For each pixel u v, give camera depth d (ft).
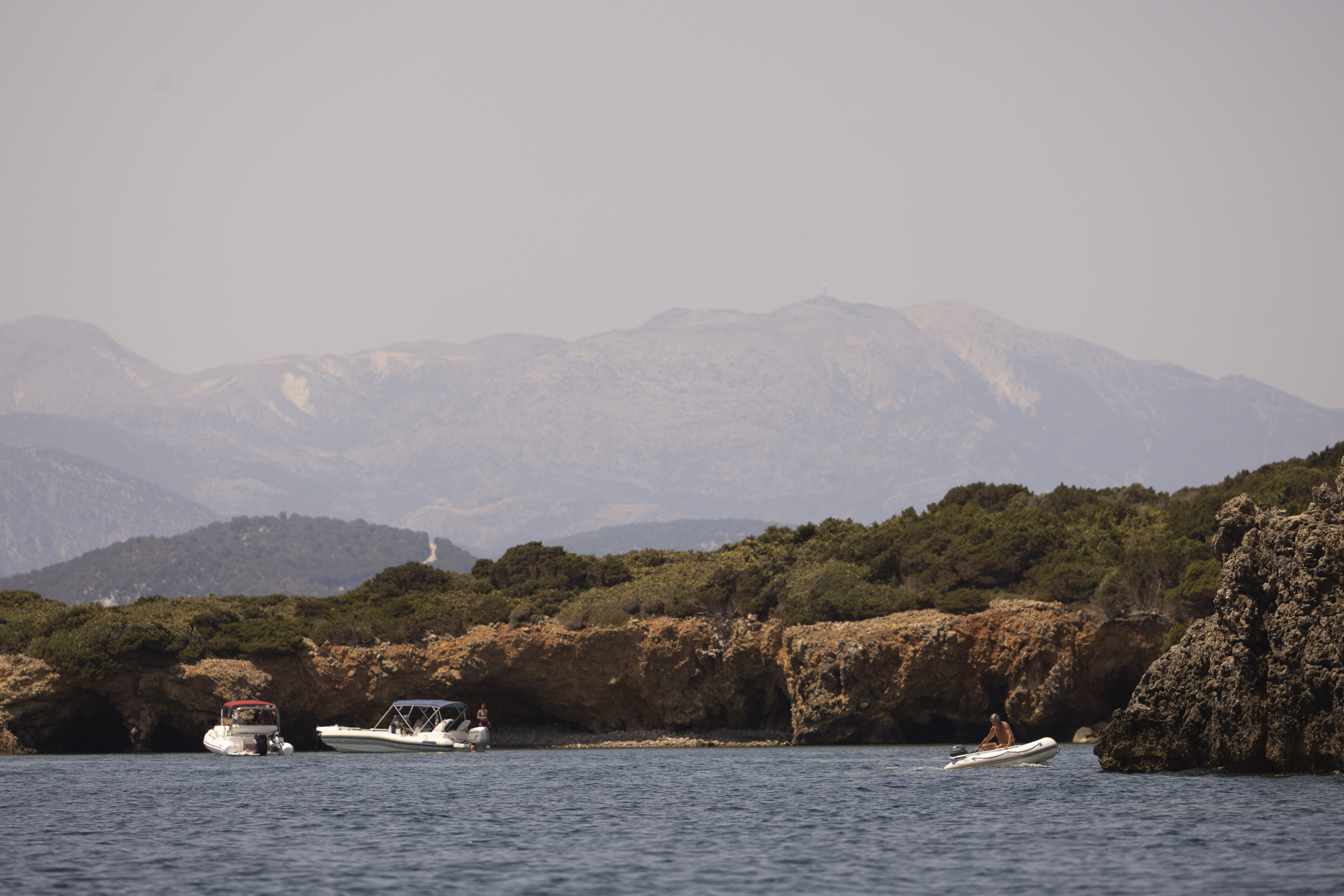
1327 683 603.26
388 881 422.82
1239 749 645.51
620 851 481.87
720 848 486.79
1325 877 405.39
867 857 461.37
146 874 436.76
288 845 502.38
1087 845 474.49
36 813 615.98
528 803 652.07
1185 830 497.05
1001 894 395.14
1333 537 610.24
